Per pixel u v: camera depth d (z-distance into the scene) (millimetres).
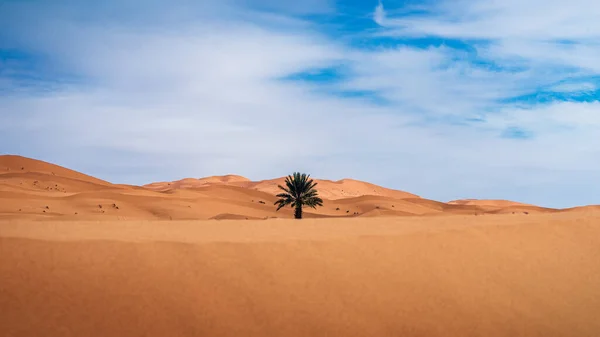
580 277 26938
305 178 73875
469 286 24172
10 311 17922
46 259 20281
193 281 20578
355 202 146625
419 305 22078
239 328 19078
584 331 22500
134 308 18953
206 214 104750
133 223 30578
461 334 20984
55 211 91125
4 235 21547
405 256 25219
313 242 24547
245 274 21516
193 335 18516
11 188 110250
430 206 170875
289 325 19578
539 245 29562
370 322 20531
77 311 18422
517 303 23766
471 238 28438
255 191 159250
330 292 21594
